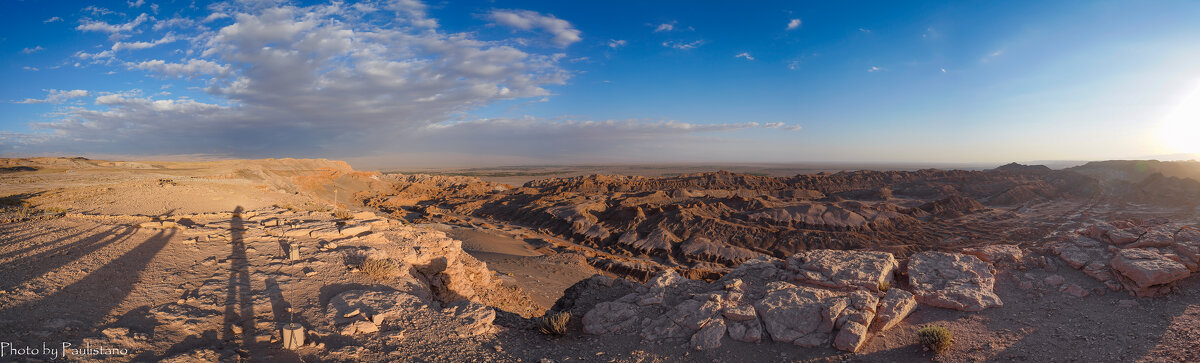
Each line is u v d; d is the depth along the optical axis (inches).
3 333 321.4
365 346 388.2
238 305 446.0
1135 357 365.1
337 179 5123.0
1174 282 455.2
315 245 716.0
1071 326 423.5
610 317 489.7
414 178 6461.6
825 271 548.7
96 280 460.1
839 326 433.4
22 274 451.8
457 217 3971.5
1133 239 541.6
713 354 413.7
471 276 932.6
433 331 431.8
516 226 3671.3
